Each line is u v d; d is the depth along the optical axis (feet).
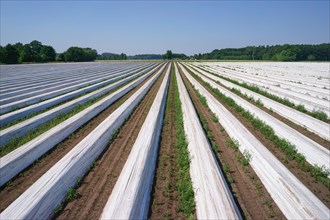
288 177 20.70
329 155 25.00
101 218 15.85
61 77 99.09
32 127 34.01
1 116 36.58
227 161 25.80
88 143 26.71
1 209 17.61
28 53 260.01
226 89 67.41
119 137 32.17
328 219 16.12
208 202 17.56
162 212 17.83
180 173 22.74
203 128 35.76
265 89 66.69
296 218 16.88
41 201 17.33
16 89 65.21
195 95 62.80
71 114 40.50
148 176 21.74
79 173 22.21
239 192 20.26
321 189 20.89
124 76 106.93
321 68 156.46
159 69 157.58
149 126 33.06
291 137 30.45
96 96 56.90
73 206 18.22
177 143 29.43
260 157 24.52
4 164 21.57
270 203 18.92
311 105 46.34
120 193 18.06
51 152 27.35
